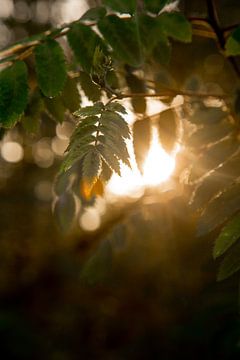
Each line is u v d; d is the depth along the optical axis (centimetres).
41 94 153
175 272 229
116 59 150
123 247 191
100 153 99
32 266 1112
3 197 1069
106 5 147
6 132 160
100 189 136
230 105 146
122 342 849
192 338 339
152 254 203
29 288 1109
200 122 143
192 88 179
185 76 197
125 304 753
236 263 124
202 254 212
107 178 102
